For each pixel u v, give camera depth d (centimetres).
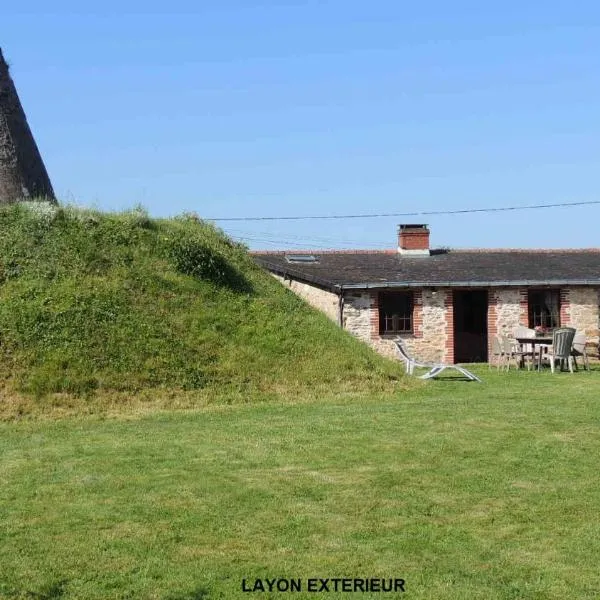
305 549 683
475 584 618
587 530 727
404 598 595
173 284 1686
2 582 612
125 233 1773
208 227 2106
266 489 841
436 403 1406
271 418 1270
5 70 1891
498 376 1975
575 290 2580
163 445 1051
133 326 1523
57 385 1350
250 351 1578
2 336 1426
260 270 2027
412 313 2509
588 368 2245
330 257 2875
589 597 597
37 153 1936
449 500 808
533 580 625
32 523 737
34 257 1628
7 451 1027
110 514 761
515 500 806
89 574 630
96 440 1096
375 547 688
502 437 1077
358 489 842
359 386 1555
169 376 1441
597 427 1141
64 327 1472
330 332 1764
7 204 1809
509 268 2672
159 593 600
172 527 729
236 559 661
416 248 2900
